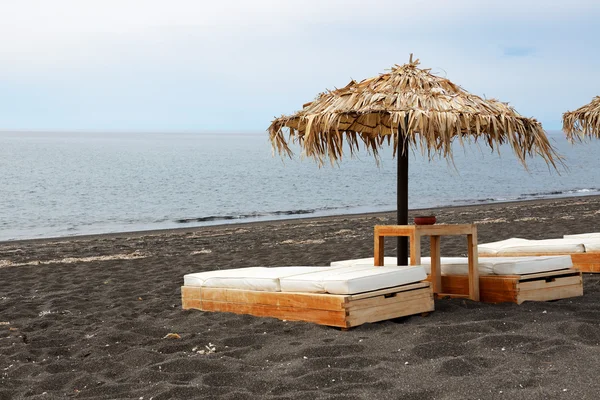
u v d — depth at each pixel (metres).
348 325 4.40
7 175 44.69
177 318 5.27
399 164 5.40
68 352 4.41
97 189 34.53
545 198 27.03
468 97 5.08
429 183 38.44
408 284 4.83
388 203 26.83
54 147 114.56
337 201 28.12
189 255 10.82
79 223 21.64
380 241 5.32
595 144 118.75
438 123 4.66
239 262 9.65
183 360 3.87
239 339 4.39
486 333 4.20
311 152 5.57
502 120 4.80
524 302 5.09
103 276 8.59
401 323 4.62
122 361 4.05
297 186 36.47
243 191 33.41
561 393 2.99
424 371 3.46
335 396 3.09
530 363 3.51
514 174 46.31
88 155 79.69
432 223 5.23
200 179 41.78
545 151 5.03
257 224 17.47
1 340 4.82
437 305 5.12
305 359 3.78
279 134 5.53
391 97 4.98
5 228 20.47
